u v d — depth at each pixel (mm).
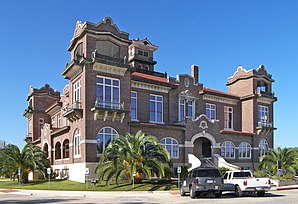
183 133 39406
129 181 29531
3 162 36219
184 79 44844
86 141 32188
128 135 29062
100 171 28750
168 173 28422
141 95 40000
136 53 56594
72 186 29750
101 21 34844
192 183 21359
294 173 37844
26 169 36625
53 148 42938
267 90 52156
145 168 27047
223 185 21438
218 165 40469
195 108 45344
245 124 50562
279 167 36375
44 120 58438
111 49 35875
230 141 45125
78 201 20766
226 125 49562
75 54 36906
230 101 50438
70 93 37656
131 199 21406
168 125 38031
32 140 56688
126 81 36000
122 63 35094
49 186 30734
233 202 18375
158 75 53094
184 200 20094
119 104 34500
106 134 33594
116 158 27156
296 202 18266
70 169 35781
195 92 45812
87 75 33375
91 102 33219
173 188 27328
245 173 23688
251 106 49906
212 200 19750
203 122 41344
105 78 34594
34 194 26750
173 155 38156
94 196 23953
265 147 49875
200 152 43500
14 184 36656
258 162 47938
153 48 58031
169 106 42438
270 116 51875
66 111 36250
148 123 38062
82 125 33000
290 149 37688
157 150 28328
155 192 25500
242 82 52000
